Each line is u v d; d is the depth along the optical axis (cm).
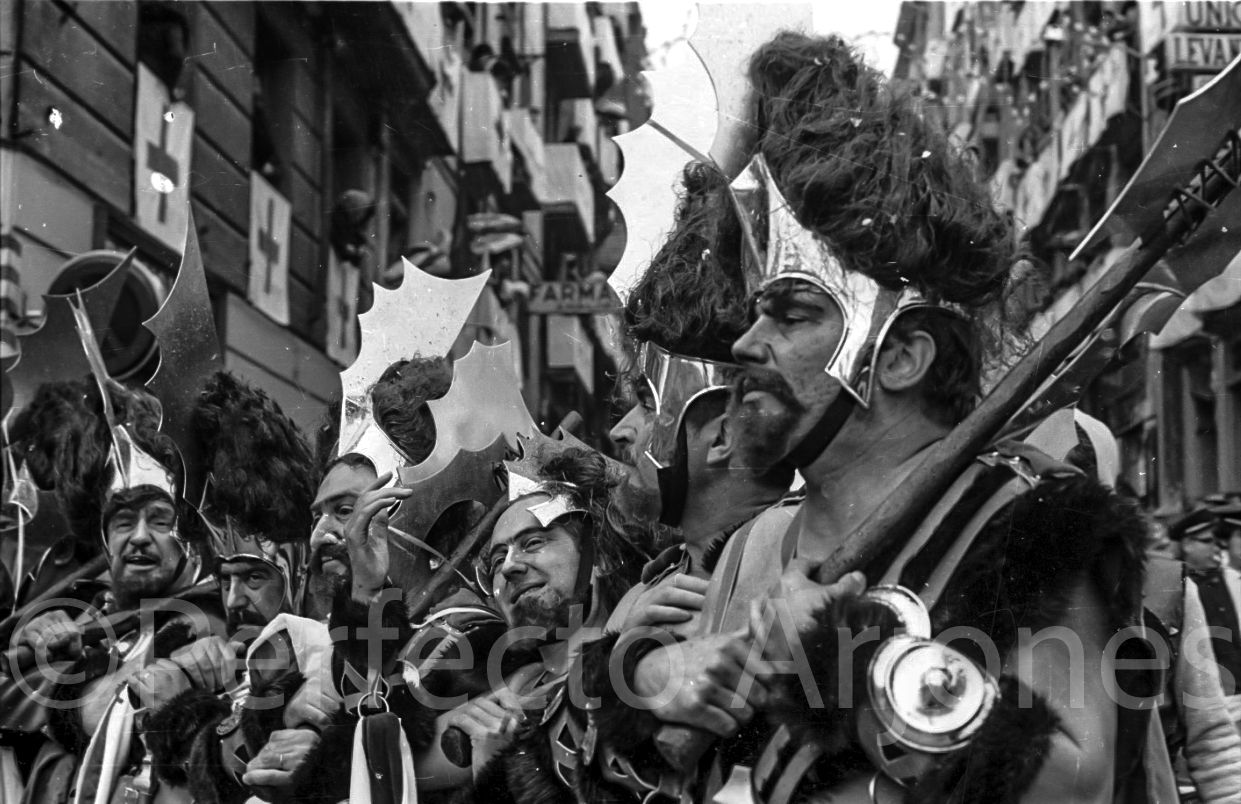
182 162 274
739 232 183
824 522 171
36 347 276
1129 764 162
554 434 225
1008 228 176
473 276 251
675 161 193
